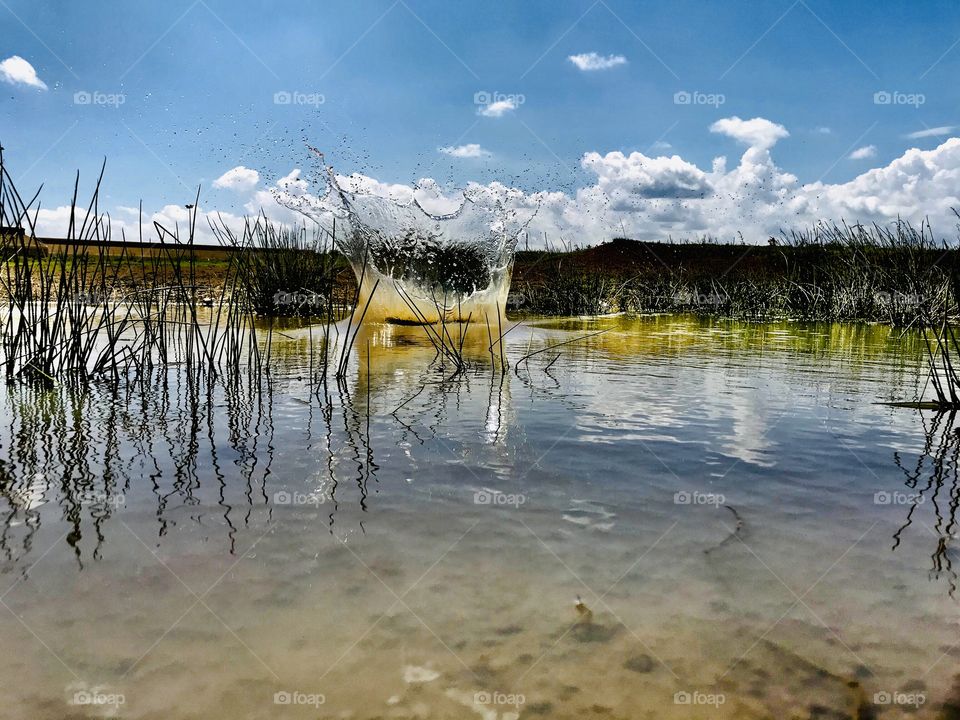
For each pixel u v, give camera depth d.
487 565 1.38
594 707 0.96
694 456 2.13
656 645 1.12
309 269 7.12
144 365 3.76
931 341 5.52
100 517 1.60
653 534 1.54
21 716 0.93
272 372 3.71
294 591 1.27
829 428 2.49
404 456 2.12
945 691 1.01
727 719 0.95
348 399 2.97
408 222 7.16
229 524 1.57
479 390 3.20
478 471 1.97
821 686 1.02
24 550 1.42
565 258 11.54
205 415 2.64
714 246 13.11
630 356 4.47
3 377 3.36
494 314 7.65
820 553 1.45
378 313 7.12
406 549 1.45
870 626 1.18
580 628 1.16
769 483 1.88
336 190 7.08
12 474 1.89
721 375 3.65
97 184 3.52
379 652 1.08
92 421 2.52
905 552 1.46
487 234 7.41
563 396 3.05
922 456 2.15
